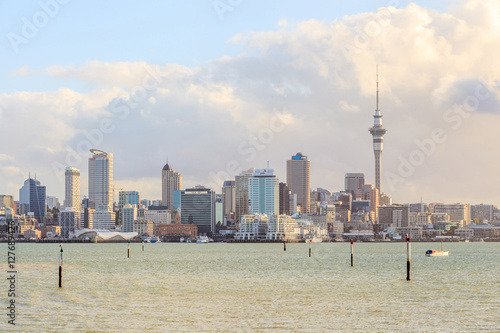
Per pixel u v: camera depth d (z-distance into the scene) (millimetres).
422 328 98188
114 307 117812
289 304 122375
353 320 104625
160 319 105062
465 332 95438
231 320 104250
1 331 95062
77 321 102875
